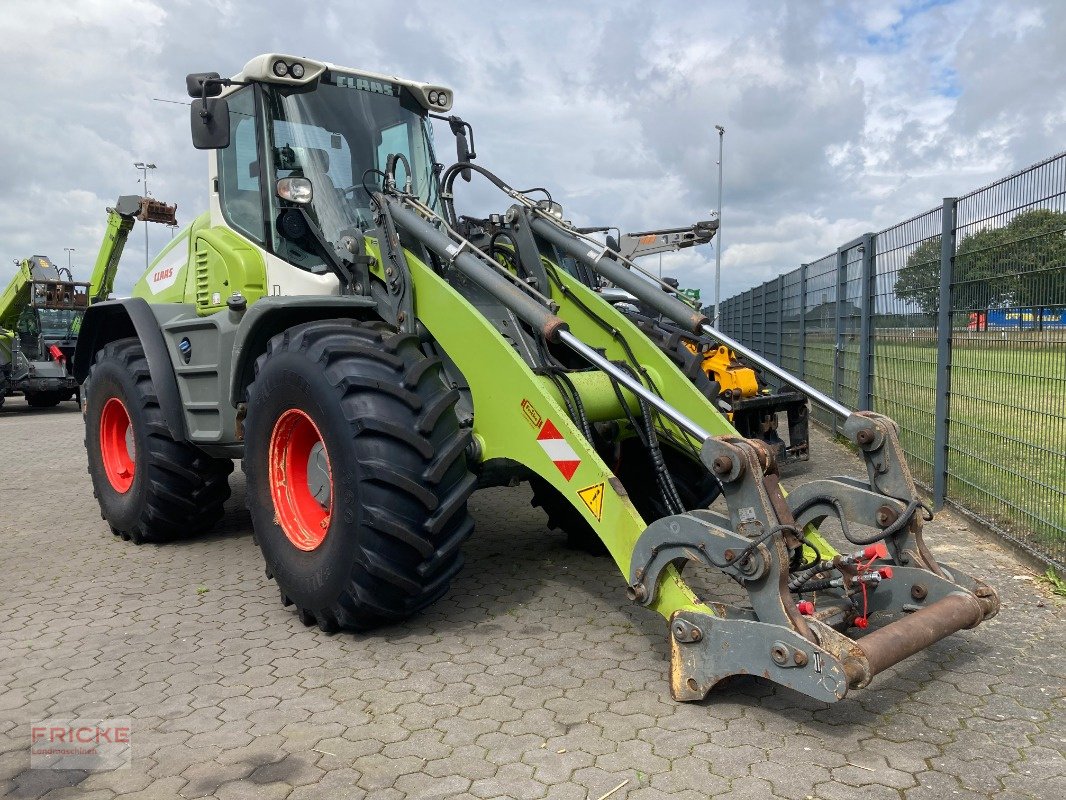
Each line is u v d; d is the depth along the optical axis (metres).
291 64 4.28
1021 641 3.33
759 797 2.28
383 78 4.78
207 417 4.60
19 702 2.99
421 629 3.62
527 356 4.11
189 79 4.16
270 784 2.41
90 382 5.50
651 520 4.55
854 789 2.31
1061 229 3.99
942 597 2.93
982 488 4.95
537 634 3.54
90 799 2.35
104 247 12.72
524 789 2.35
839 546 4.76
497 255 4.61
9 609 4.02
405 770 2.47
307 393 3.48
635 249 9.57
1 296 15.77
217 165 4.79
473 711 2.83
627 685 3.01
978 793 2.29
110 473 5.43
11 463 8.99
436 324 3.73
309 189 3.99
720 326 20.91
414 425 3.30
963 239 5.19
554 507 4.77
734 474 2.68
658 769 2.44
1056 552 4.13
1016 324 4.48
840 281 8.42
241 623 3.76
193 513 5.09
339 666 3.25
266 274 4.41
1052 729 2.63
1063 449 4.04
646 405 3.68
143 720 2.83
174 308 5.10
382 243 3.93
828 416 9.00
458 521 3.47
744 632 2.65
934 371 5.70
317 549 3.54
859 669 2.42
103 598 4.17
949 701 2.83
